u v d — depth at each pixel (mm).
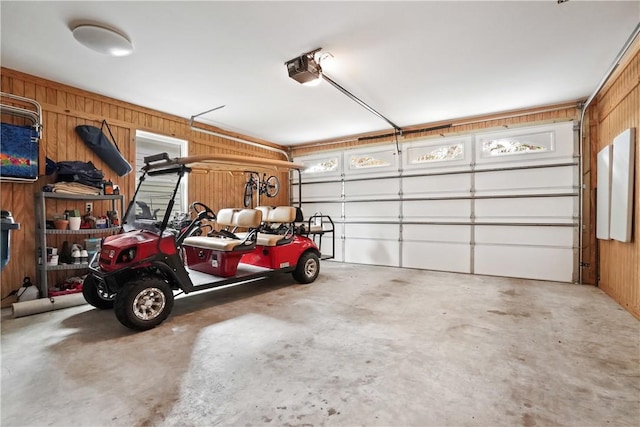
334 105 5039
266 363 2324
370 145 6988
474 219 5828
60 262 3896
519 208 5434
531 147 5324
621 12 2680
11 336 2793
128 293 2818
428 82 4176
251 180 6676
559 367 2262
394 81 4141
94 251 4051
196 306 3732
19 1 2455
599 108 4648
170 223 4277
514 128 5453
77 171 3898
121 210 4359
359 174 7164
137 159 5477
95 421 1682
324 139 7598
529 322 3184
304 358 2406
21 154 3508
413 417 1720
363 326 3080
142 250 2998
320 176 7754
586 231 4926
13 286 3604
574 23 2844
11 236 3592
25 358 2381
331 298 4098
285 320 3242
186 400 1871
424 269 6328
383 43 3180
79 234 4207
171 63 3549
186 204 5637
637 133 3342
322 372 2195
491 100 4883
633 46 3197
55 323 3113
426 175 6316
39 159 3814
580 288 4660
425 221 6332
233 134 6727
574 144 4980
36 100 3830
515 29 2939
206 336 2820
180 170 3387
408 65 3672
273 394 1933
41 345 2611
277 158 7992
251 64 3598
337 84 4188
